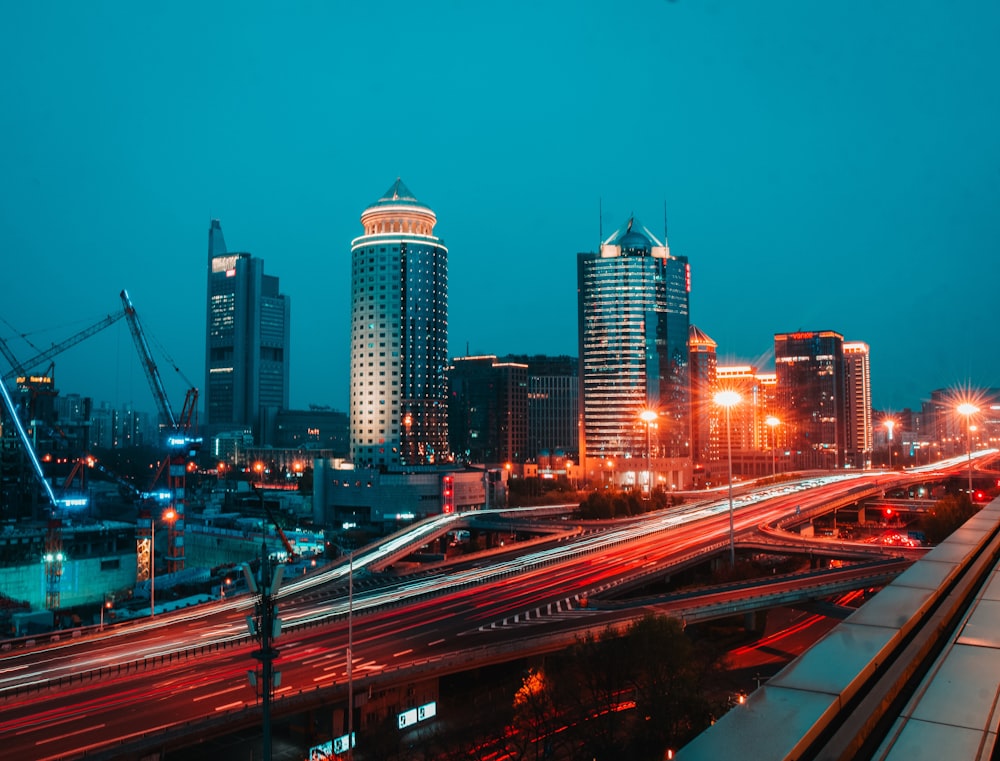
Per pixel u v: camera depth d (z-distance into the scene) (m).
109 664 92.94
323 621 110.88
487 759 78.56
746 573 150.12
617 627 100.25
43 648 101.88
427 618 111.62
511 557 164.25
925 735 11.72
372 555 180.62
